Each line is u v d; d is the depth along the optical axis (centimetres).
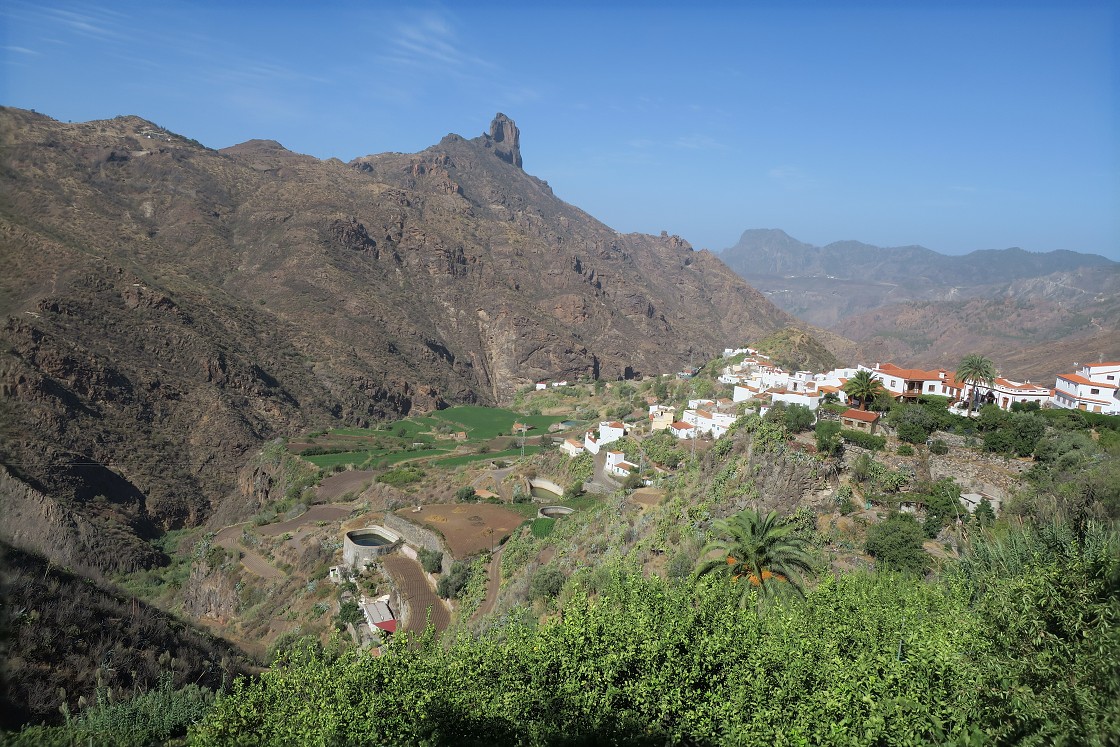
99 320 14425
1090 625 2183
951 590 3469
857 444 5550
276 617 8050
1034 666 2175
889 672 2459
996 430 5319
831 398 7638
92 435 12031
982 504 4716
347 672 2917
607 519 7006
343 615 7181
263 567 9519
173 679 4475
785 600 3606
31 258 15138
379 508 10988
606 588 3950
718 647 2858
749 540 3803
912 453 5384
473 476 12069
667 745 2608
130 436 12812
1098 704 1969
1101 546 2884
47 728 3528
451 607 7081
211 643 5750
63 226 19212
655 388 17838
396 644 3092
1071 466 4678
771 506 5275
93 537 9912
